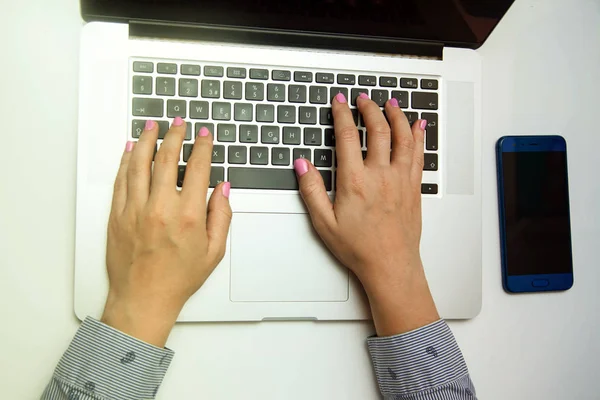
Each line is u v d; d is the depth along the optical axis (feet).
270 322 1.64
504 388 1.77
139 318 1.39
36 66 1.60
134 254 1.43
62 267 1.57
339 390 1.66
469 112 1.74
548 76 1.89
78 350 1.38
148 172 1.50
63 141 1.60
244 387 1.62
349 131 1.58
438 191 1.70
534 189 1.82
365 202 1.54
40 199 1.57
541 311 1.82
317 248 1.62
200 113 1.57
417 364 1.49
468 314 1.70
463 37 1.72
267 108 1.61
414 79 1.71
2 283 1.54
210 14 1.58
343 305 1.63
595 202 1.90
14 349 1.53
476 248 1.71
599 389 1.85
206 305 1.56
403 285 1.54
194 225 1.46
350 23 1.66
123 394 1.34
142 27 1.56
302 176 1.57
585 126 1.91
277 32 1.63
